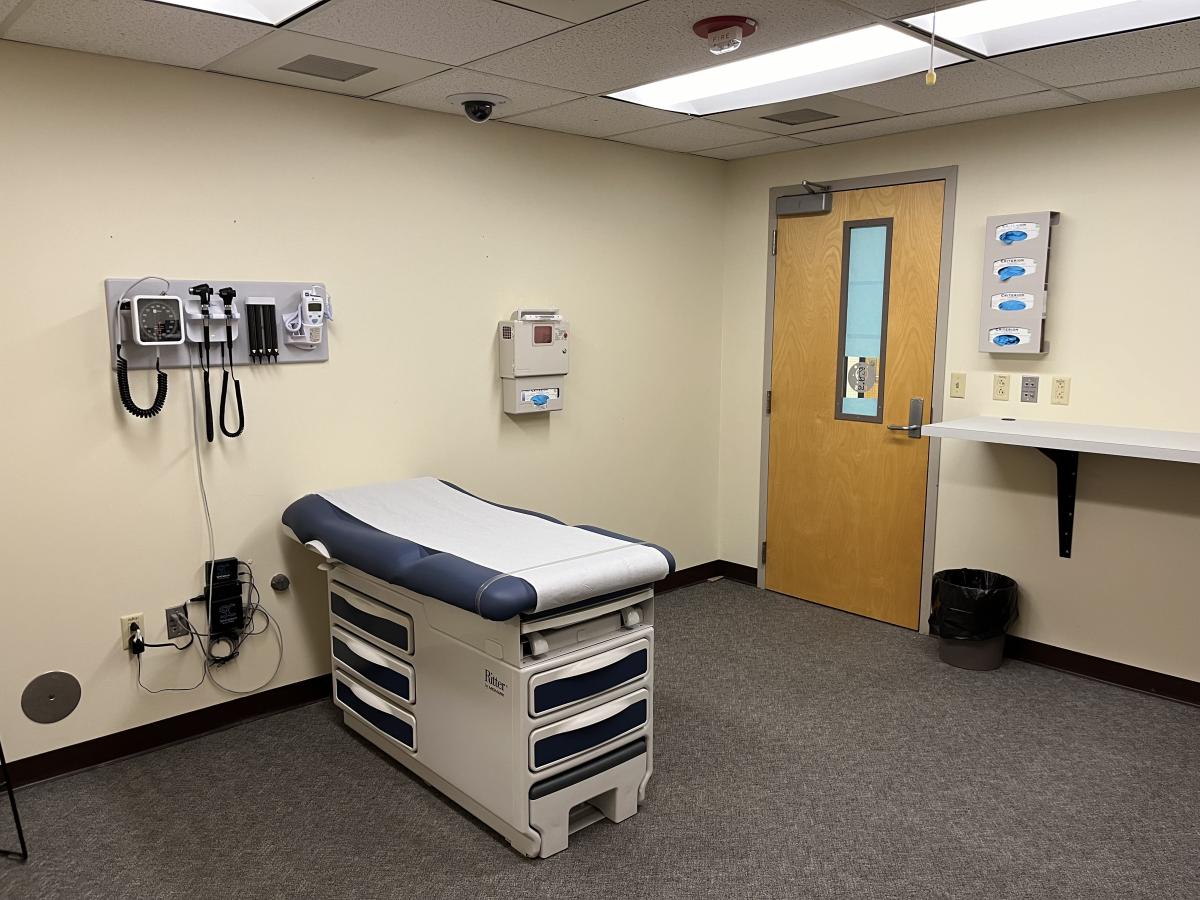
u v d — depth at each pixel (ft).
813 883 7.07
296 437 9.94
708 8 6.91
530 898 6.89
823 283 13.24
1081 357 10.69
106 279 8.43
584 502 13.11
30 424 8.17
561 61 8.40
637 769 7.97
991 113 10.77
